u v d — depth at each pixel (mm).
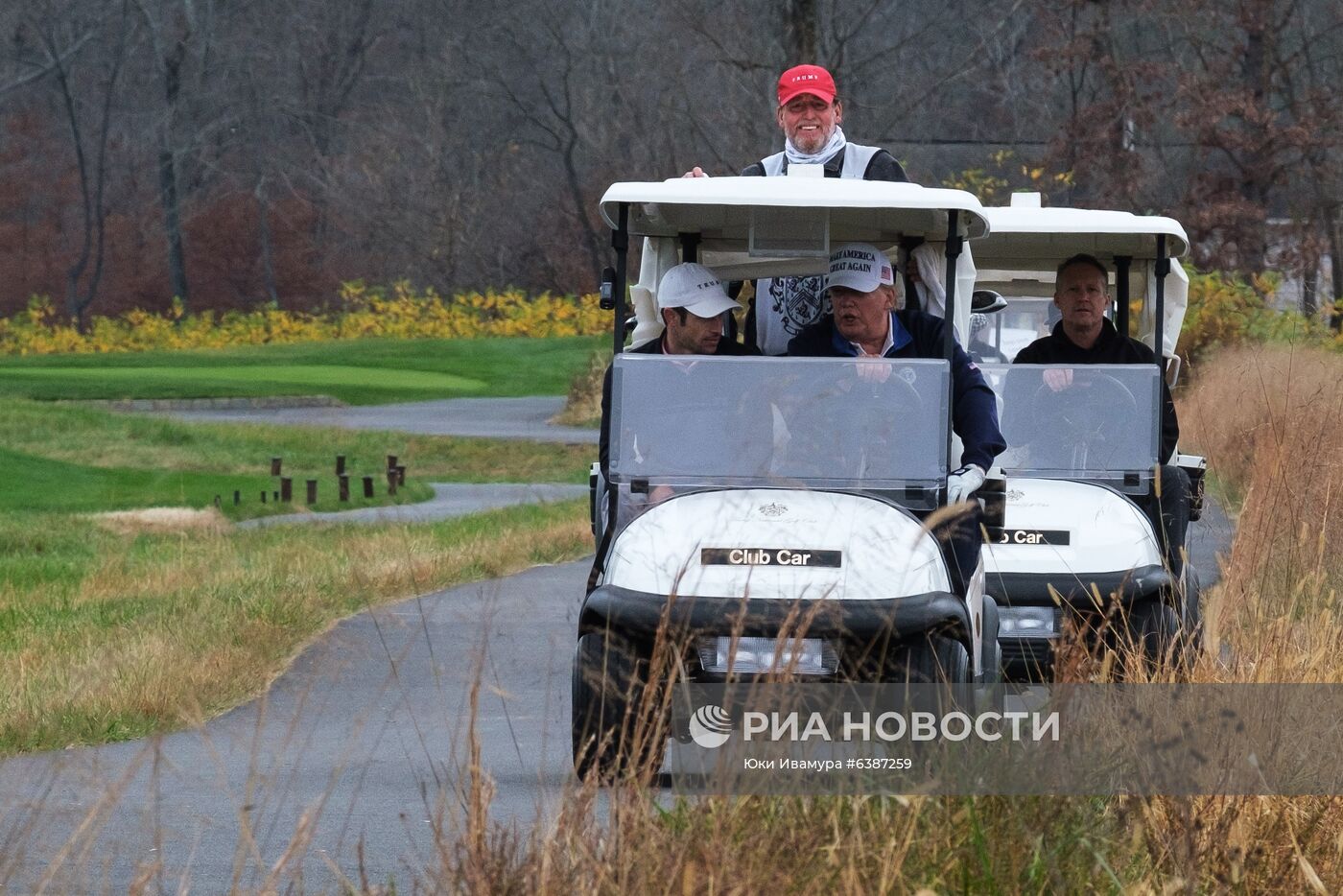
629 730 21781
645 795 16266
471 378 199750
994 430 23828
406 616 42094
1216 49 146625
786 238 24062
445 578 48969
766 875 14781
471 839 15594
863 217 24297
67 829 22141
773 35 143500
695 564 22016
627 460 23594
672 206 23953
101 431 137250
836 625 20828
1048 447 30969
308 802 23859
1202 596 24984
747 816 16109
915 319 24797
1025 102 178500
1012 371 31266
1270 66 144000
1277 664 19594
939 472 23297
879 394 23578
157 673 32781
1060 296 31969
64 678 34156
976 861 15938
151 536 78000
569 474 117438
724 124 159500
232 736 27812
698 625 21391
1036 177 144750
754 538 22281
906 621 21375
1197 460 32969
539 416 159375
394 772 25953
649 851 15133
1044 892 15758
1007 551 28531
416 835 21922
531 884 15078
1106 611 27906
